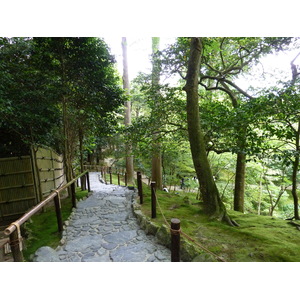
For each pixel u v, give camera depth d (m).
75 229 3.29
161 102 4.77
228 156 8.22
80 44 4.69
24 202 5.01
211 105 4.60
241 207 5.63
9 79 3.65
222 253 2.17
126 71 10.45
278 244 2.37
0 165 4.82
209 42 4.70
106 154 18.23
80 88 4.68
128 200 5.15
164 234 2.63
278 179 8.27
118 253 2.43
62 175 8.38
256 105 3.02
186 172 10.36
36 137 4.73
